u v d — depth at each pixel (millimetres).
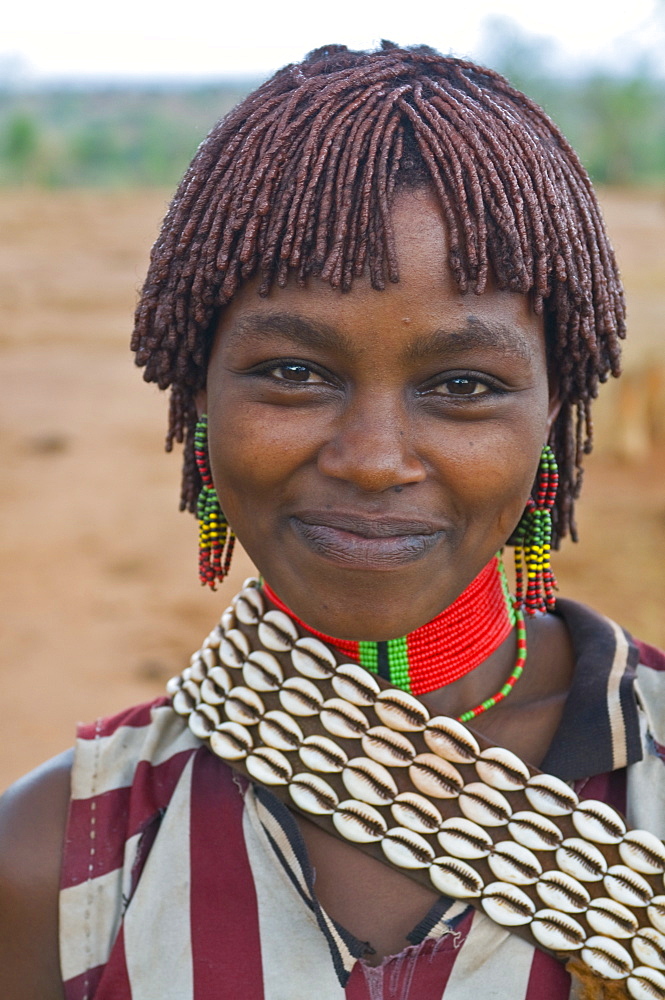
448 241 1429
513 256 1462
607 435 10523
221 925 1623
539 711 1774
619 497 9617
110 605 8023
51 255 24016
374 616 1521
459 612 1713
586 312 1577
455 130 1467
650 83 42969
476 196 1441
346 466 1454
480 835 1620
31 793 1755
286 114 1498
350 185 1431
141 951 1630
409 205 1430
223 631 1783
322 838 1680
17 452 11594
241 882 1642
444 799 1639
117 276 21891
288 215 1453
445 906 1610
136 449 11773
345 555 1493
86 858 1695
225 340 1544
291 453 1493
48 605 8039
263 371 1511
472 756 1634
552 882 1607
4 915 1699
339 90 1488
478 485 1502
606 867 1597
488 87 1603
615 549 8477
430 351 1447
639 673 1785
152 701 1884
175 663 7180
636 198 35406
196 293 1538
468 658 1728
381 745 1657
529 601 1765
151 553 8992
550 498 1732
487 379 1490
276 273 1466
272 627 1717
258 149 1507
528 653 1832
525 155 1513
